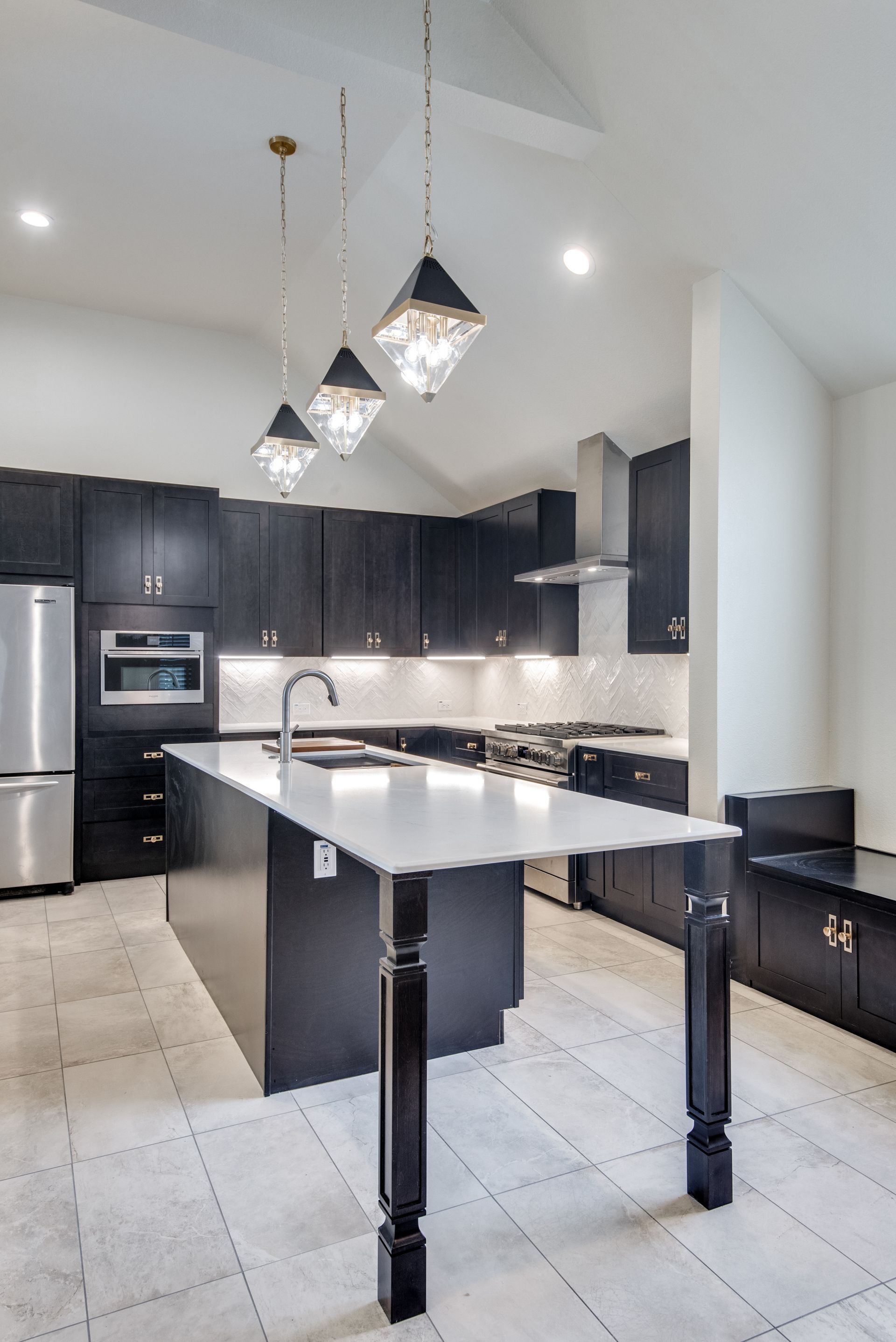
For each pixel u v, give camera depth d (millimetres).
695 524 3342
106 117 3287
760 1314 1562
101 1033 2812
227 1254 1729
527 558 5379
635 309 3643
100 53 2916
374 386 2807
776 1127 2221
